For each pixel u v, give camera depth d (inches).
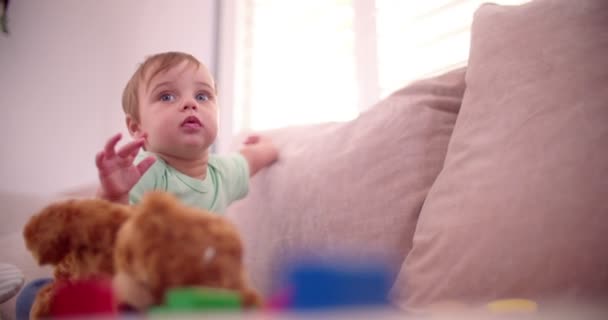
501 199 23.8
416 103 35.5
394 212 32.5
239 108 66.5
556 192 21.9
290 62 63.1
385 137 35.3
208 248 14.8
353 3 57.6
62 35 76.7
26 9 77.6
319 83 59.9
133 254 15.1
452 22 49.4
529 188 23.0
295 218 37.4
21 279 33.4
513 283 21.6
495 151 25.9
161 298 14.4
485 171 25.6
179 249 14.5
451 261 24.5
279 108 63.2
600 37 25.1
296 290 13.3
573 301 19.3
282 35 64.6
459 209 25.8
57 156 72.8
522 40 28.5
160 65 39.3
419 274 25.8
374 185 34.1
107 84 71.9
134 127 41.3
